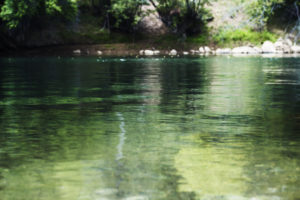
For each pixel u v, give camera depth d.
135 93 7.88
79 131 4.22
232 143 3.67
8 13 30.67
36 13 34.47
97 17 40.69
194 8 40.38
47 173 2.77
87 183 2.57
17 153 3.31
